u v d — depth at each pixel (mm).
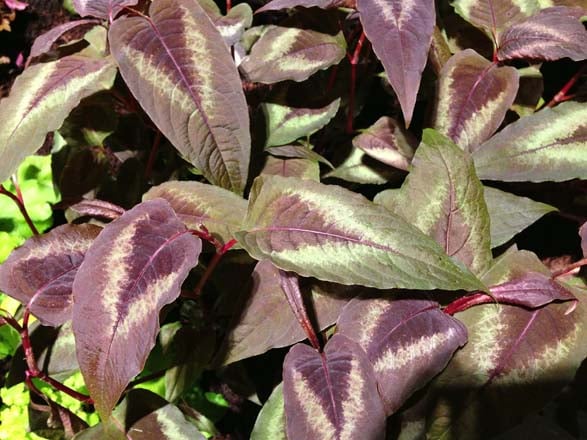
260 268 325
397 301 307
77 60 352
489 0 403
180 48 326
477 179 321
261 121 400
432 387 296
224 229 327
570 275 331
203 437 308
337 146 436
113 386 264
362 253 286
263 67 385
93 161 413
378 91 472
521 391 291
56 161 429
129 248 286
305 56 384
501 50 374
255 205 305
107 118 405
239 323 318
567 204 408
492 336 302
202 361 351
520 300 306
